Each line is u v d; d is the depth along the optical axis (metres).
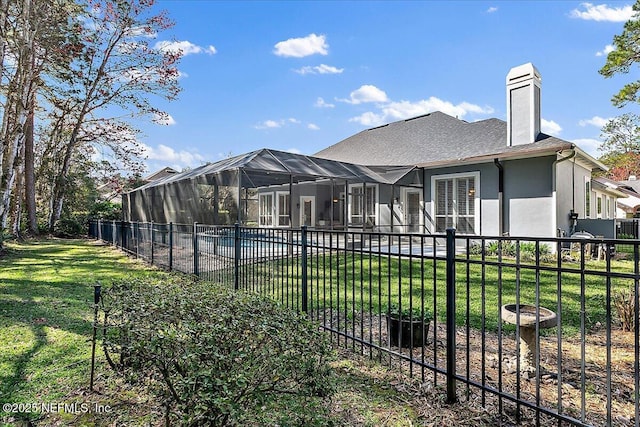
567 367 3.26
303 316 2.36
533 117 11.70
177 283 2.99
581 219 12.51
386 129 20.56
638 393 1.92
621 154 31.75
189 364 1.87
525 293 6.27
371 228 15.84
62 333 4.12
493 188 12.33
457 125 17.00
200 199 13.24
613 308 4.91
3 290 6.24
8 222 15.45
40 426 2.42
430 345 3.84
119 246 13.09
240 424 1.89
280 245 5.48
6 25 10.94
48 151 19.73
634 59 12.77
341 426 2.31
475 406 2.62
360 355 3.54
